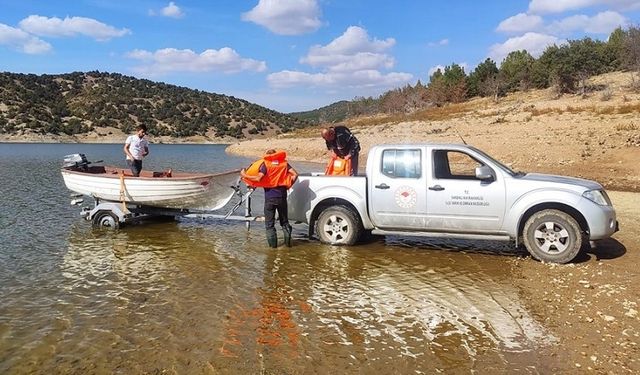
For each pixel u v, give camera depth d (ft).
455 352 15.89
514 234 26.45
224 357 15.57
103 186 35.35
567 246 25.32
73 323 18.19
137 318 18.66
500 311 19.31
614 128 78.18
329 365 15.07
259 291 21.75
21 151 171.94
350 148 32.81
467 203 26.96
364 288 22.15
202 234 33.30
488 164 27.14
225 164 106.63
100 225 34.96
